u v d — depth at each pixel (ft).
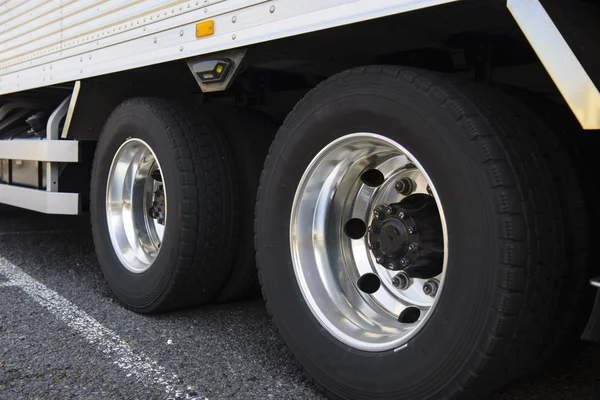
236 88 13.15
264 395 8.18
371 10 6.80
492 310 6.22
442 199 6.73
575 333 7.01
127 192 12.78
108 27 11.80
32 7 15.14
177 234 10.69
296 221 8.52
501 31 7.80
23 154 15.71
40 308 12.10
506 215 6.18
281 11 7.97
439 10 6.73
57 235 19.79
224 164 11.09
